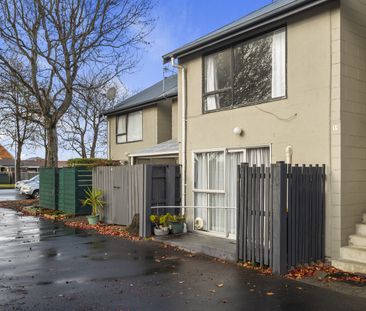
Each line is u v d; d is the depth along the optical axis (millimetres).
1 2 18250
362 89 8523
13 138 40312
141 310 5582
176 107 17641
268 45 9680
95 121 34438
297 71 8836
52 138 20938
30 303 5867
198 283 6848
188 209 11719
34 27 19000
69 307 5703
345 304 5789
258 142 9703
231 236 10445
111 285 6762
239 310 5570
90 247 10055
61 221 15297
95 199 14219
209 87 11273
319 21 8438
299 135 8766
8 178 51188
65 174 17297
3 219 16047
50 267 8023
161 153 14508
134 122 20969
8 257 8961
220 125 10766
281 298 6047
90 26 19016
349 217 8102
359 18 8539
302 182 7773
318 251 8016
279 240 7332
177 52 11695
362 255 7531
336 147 8047
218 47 10906
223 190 10672
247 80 10164
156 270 7734
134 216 12195
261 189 7793
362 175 8438
